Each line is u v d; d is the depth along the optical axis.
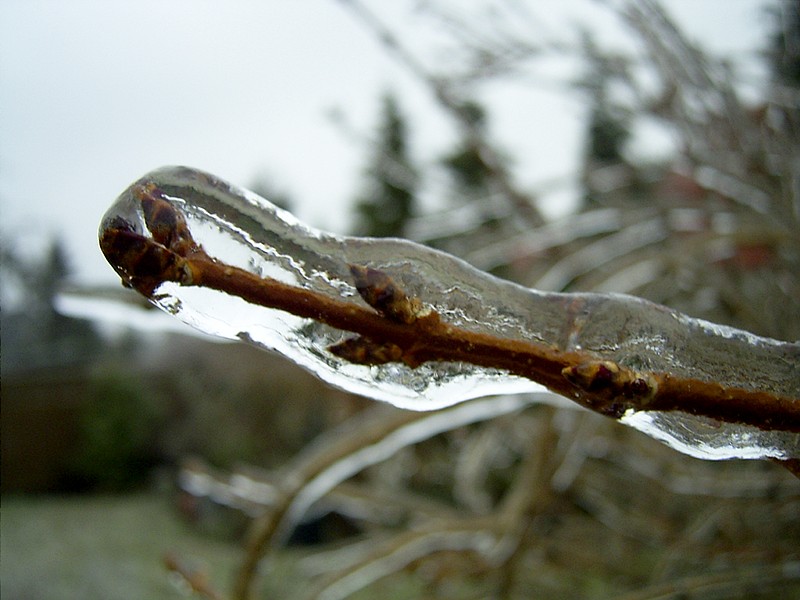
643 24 0.24
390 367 0.09
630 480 0.35
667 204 0.30
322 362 0.09
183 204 0.08
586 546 0.36
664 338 0.09
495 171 0.31
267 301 0.08
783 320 0.30
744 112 0.26
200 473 0.30
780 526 0.27
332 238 0.09
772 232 0.26
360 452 0.22
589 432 0.30
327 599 0.29
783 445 0.09
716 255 0.33
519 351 0.09
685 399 0.09
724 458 0.09
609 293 0.09
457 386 0.09
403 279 0.09
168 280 0.08
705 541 0.29
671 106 0.27
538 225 0.31
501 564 0.27
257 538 0.20
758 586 0.20
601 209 0.31
